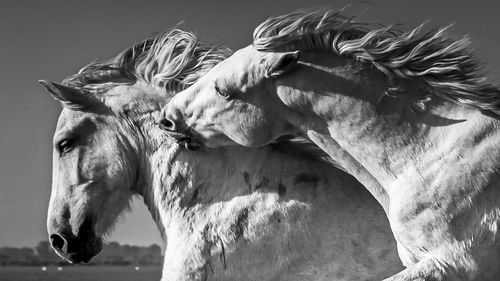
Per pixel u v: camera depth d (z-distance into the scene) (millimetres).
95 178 4898
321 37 4160
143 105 4902
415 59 4023
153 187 4828
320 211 4484
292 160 4598
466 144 3869
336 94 4105
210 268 4535
